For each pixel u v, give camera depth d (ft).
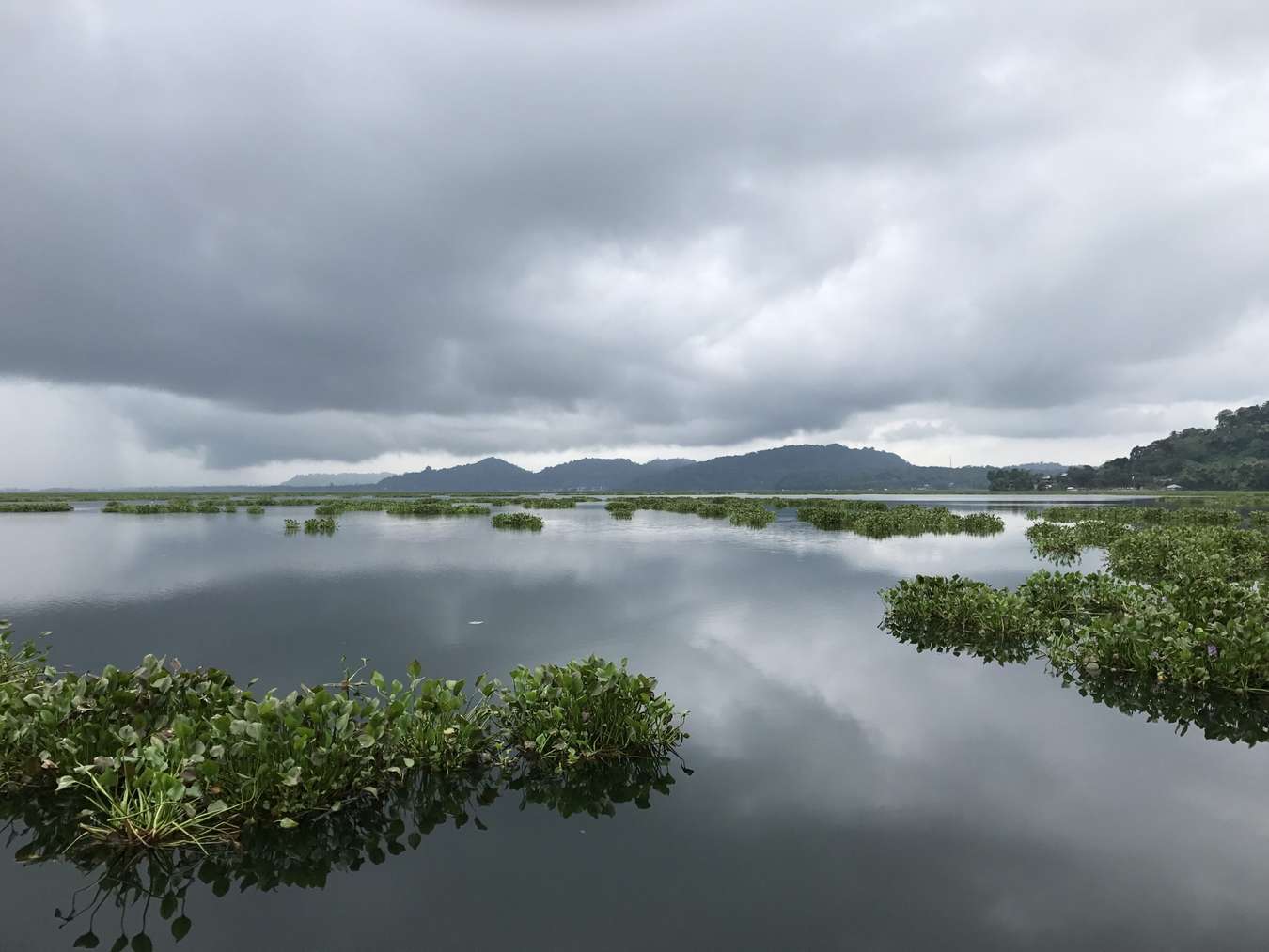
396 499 288.71
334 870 16.16
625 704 22.67
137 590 53.36
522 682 23.04
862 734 24.12
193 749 17.51
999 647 35.96
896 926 13.75
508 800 19.61
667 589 53.67
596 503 247.70
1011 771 21.18
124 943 13.51
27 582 57.77
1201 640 29.30
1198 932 13.51
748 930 13.65
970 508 187.42
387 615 43.98
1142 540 66.23
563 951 13.08
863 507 178.50
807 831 17.61
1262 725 24.91
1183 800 19.24
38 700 20.06
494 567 67.00
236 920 14.25
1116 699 27.68
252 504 212.64
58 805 18.80
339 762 18.52
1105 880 15.34
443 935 13.67
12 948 13.26
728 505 189.67
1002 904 14.46
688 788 20.13
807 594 51.44
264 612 45.01
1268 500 238.07
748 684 29.66
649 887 15.20
